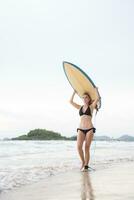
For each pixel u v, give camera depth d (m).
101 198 5.11
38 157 14.57
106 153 18.06
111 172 8.58
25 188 6.37
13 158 13.98
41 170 9.46
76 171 9.16
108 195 5.33
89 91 9.94
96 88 9.86
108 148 26.30
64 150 21.61
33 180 7.52
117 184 6.45
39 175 8.38
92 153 18.06
